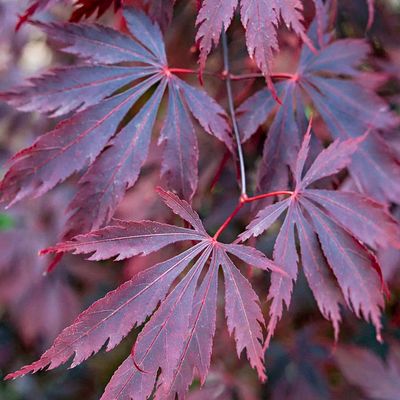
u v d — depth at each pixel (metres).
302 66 0.38
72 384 0.62
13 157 0.33
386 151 0.37
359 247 0.34
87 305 0.53
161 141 0.35
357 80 0.39
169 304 0.32
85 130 0.34
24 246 0.51
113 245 0.32
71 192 0.52
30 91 0.34
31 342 0.51
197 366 0.32
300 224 0.34
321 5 0.37
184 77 0.44
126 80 0.35
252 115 0.37
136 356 0.31
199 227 0.33
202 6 0.33
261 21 0.33
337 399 0.48
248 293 0.32
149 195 0.42
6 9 0.53
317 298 0.35
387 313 0.51
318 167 0.34
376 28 0.45
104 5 0.36
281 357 0.49
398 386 0.45
